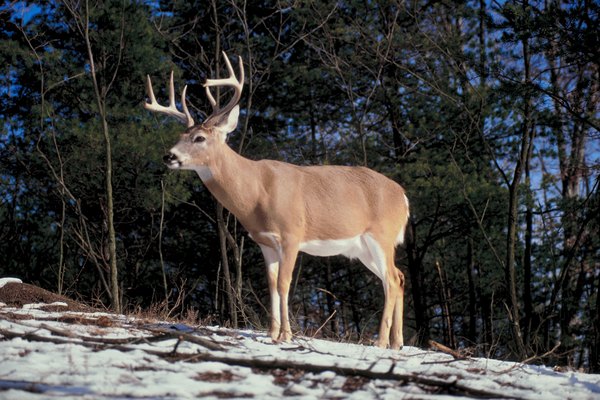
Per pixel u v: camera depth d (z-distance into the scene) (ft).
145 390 15.48
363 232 27.68
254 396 15.87
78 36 62.75
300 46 71.46
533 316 59.62
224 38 67.72
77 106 62.90
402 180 58.54
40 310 27.14
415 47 59.57
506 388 18.81
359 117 68.54
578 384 20.01
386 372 18.13
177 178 57.06
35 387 15.02
